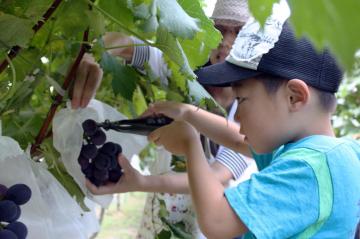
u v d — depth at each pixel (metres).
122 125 0.96
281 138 0.98
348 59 0.16
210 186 0.92
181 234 1.22
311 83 0.96
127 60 1.13
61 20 0.84
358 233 0.99
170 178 1.15
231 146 1.27
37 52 0.87
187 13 0.80
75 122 0.92
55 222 0.86
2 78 0.90
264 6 0.22
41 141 0.89
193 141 0.98
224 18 1.28
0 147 0.67
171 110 1.07
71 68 0.91
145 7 0.76
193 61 0.88
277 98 0.96
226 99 1.37
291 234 0.83
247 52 0.98
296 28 0.17
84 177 0.93
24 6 0.80
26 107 0.94
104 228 4.16
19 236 0.67
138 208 4.85
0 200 0.71
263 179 0.87
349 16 0.16
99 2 0.84
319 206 0.85
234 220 0.86
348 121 3.10
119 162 0.98
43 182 0.85
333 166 0.89
